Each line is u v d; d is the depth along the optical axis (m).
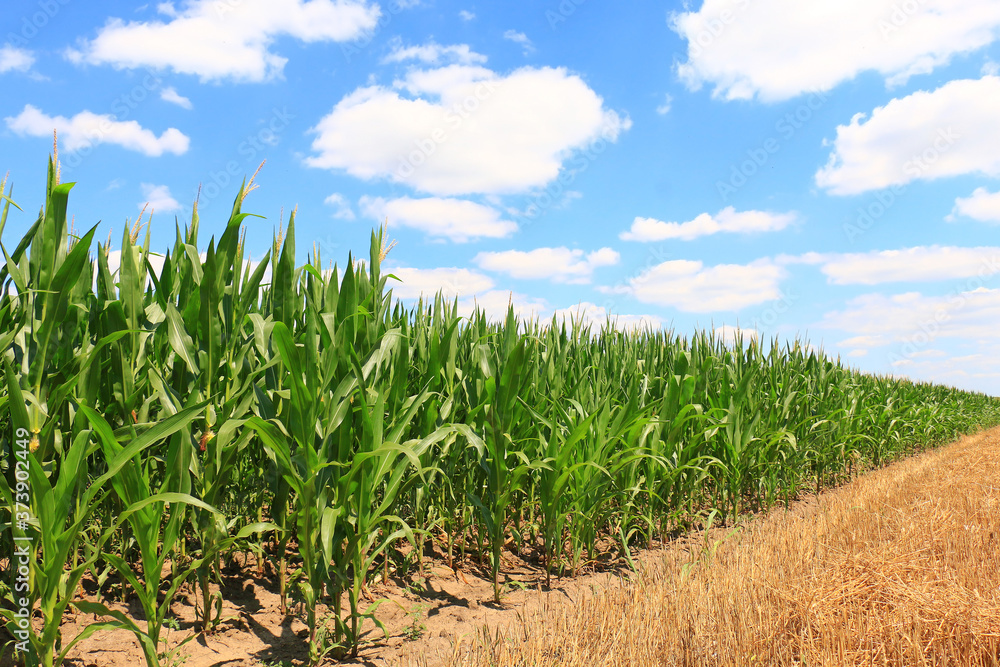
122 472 1.88
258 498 3.12
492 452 3.16
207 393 2.53
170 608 2.65
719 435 5.03
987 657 2.29
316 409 2.48
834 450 6.94
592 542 3.71
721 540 4.02
